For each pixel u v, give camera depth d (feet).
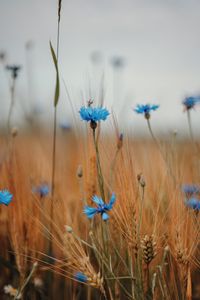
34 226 3.12
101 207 2.63
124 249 2.92
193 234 2.76
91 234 2.72
